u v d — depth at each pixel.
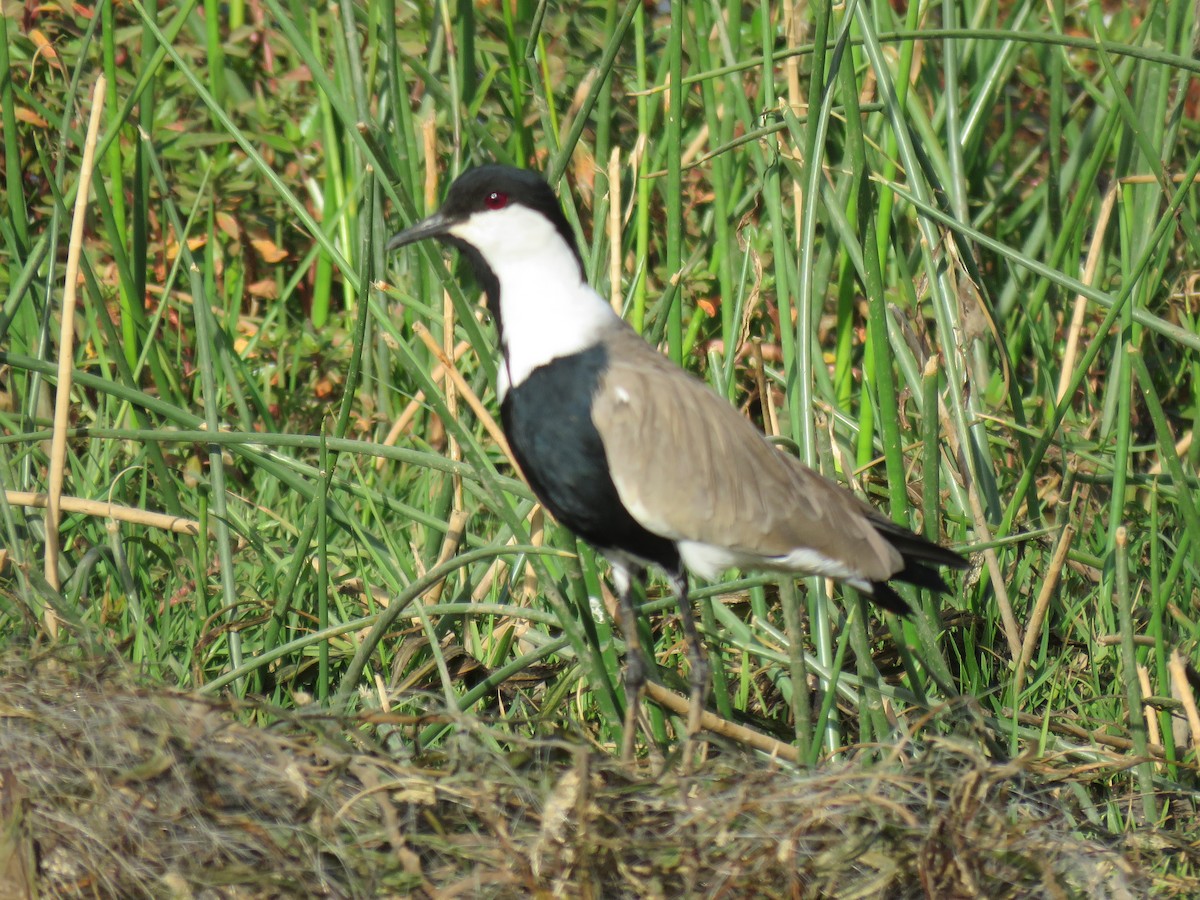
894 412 9.09
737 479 8.57
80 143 11.90
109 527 9.39
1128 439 9.43
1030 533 9.34
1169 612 10.12
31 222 13.48
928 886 6.87
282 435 9.44
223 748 7.23
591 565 9.33
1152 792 8.27
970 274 10.97
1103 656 10.00
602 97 11.27
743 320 10.98
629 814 7.27
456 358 12.04
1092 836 8.13
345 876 6.98
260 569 10.61
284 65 15.03
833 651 9.71
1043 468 11.98
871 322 8.98
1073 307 13.23
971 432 10.73
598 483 8.68
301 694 8.66
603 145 11.41
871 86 12.18
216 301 14.12
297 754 7.43
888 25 11.63
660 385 8.65
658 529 8.62
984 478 10.77
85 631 8.35
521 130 12.69
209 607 10.14
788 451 10.12
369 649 8.74
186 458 12.05
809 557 8.57
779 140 11.41
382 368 12.80
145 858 6.98
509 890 6.91
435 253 8.91
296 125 14.15
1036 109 15.59
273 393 13.20
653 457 8.55
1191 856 7.85
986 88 12.21
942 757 7.60
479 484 9.36
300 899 6.90
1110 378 11.56
